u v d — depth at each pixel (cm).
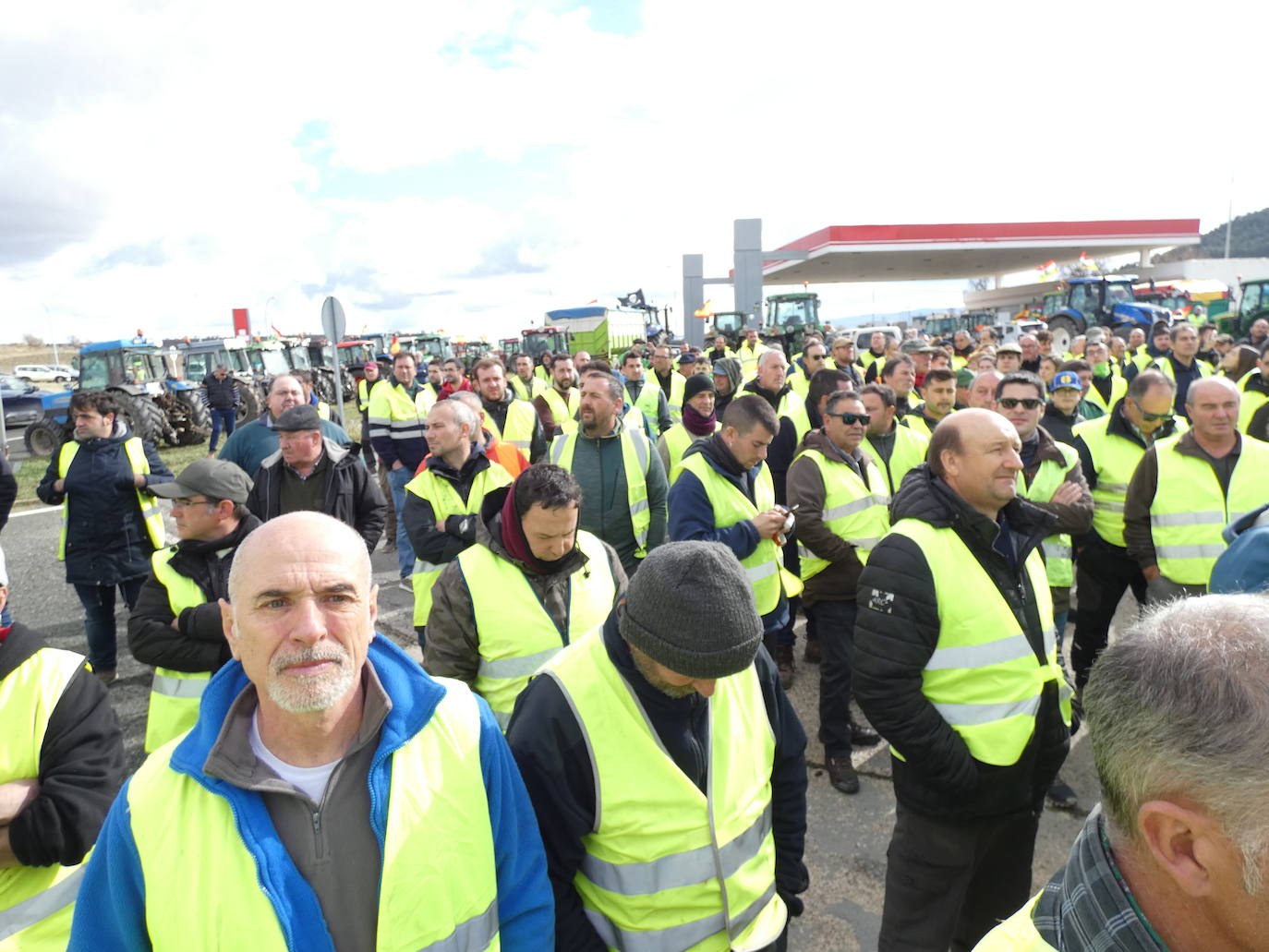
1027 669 208
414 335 2619
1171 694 78
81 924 124
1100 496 405
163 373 1781
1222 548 336
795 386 847
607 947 159
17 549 851
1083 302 2141
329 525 134
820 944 260
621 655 157
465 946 129
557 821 156
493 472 377
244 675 136
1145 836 81
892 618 206
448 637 242
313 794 129
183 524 274
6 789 175
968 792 204
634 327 3134
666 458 554
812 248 4162
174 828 121
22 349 8831
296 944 117
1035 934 92
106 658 488
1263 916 75
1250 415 615
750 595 147
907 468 432
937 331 3078
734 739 165
